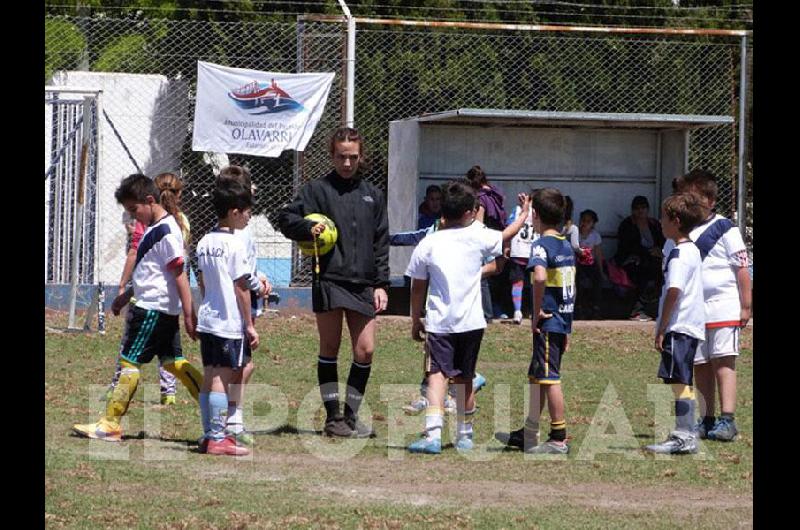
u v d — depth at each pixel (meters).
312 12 55.59
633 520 17.78
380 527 16.95
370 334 24.06
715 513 18.36
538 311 22.56
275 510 17.80
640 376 33.03
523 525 17.25
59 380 28.98
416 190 45.47
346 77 42.47
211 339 21.89
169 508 17.81
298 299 42.75
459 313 22.64
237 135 42.00
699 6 60.88
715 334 24.31
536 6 57.84
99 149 37.19
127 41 48.16
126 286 29.03
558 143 48.03
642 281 45.56
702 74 53.62
